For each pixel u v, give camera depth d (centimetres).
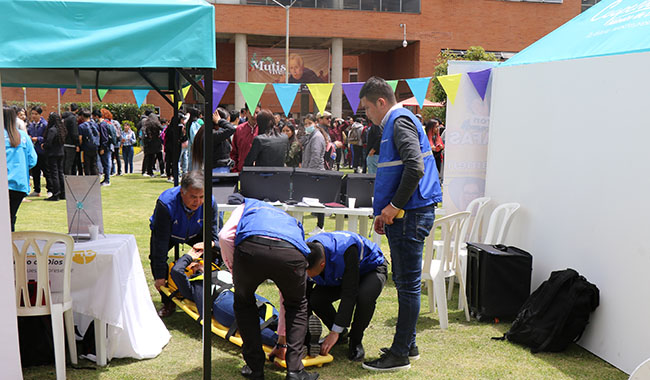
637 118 347
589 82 395
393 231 334
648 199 336
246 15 2897
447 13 3036
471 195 568
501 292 437
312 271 324
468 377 341
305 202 540
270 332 362
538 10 3097
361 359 363
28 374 329
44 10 257
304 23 2942
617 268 361
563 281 383
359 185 558
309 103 3306
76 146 1044
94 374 333
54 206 904
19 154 590
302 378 310
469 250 458
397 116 326
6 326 281
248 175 544
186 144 1001
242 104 2975
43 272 306
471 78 550
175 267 400
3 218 276
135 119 2650
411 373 345
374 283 355
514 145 497
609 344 365
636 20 406
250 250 297
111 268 332
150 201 999
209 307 308
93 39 262
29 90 2852
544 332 380
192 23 274
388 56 3509
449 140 560
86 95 2908
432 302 466
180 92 582
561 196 425
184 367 346
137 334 358
